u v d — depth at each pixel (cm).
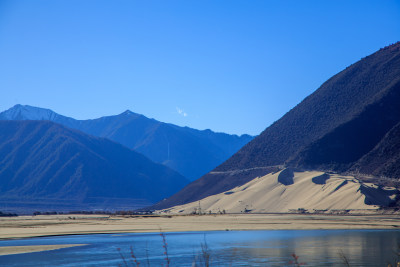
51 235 9606
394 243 7019
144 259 5541
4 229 11619
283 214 19750
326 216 17250
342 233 9406
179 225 13200
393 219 14712
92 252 6369
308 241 7544
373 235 8725
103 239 8606
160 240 8156
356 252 5909
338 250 6144
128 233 10294
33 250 6675
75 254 6153
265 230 10788
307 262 5072
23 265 5216
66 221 17200
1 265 5228
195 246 6912
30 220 19000
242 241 7681
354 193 19712
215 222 14700
